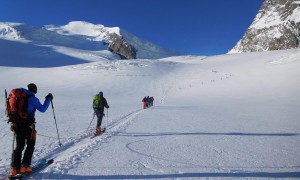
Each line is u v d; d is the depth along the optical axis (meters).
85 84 68.81
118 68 86.94
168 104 40.28
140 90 64.62
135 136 11.64
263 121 17.78
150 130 13.38
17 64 159.88
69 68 86.62
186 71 88.56
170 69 92.19
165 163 7.32
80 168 6.72
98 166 6.92
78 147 9.80
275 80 61.41
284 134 12.41
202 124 15.78
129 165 7.05
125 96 57.25
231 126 14.98
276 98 45.09
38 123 16.48
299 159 7.90
